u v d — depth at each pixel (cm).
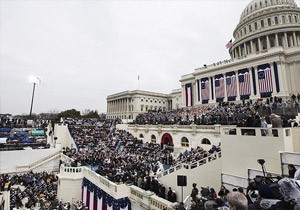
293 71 4094
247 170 1245
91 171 1962
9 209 1817
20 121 5081
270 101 2525
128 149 3259
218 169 1634
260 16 6097
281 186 323
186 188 1516
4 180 2447
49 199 2042
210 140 2586
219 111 3098
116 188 1488
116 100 9731
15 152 3164
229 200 331
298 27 5372
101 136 4175
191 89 5553
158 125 3572
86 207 1898
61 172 2181
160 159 2542
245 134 1301
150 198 1289
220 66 4781
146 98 9006
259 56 4172
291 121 1410
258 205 381
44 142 3984
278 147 1130
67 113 8094
